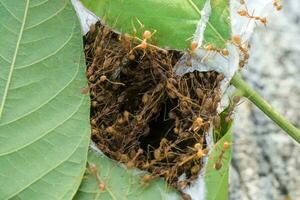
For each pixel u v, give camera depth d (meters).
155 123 0.33
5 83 0.30
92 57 0.32
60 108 0.30
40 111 0.30
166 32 0.32
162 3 0.31
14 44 0.30
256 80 0.42
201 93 0.32
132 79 0.32
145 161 0.32
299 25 0.43
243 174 0.42
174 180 0.31
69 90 0.31
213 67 0.32
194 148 0.31
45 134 0.30
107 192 0.31
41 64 0.30
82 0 0.31
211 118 0.32
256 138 0.42
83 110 0.31
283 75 0.42
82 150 0.30
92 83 0.32
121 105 0.32
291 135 0.32
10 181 0.30
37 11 0.30
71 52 0.31
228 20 0.32
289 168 0.42
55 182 0.30
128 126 0.32
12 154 0.30
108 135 0.32
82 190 0.31
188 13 0.32
